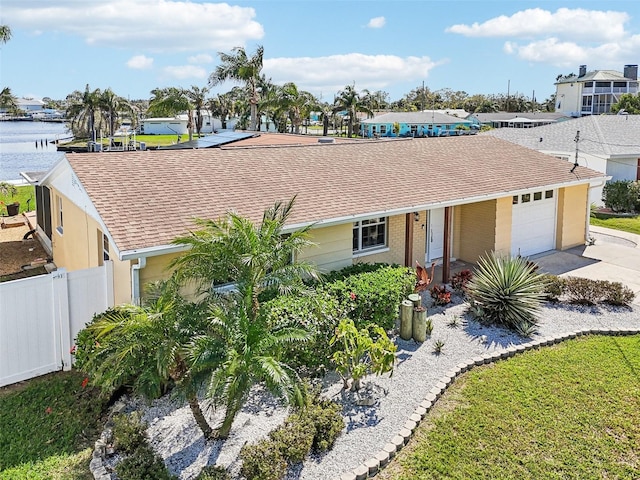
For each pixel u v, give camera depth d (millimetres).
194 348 6148
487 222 15641
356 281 10469
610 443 7066
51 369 9086
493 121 90500
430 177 14797
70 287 9125
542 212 17516
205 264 7051
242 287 6988
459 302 12742
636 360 9602
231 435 7184
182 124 86188
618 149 27828
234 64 42969
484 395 8367
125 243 8578
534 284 11555
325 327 8953
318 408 7383
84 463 6703
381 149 16953
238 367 6117
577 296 12695
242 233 7094
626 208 25766
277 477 6184
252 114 44438
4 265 15578
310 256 11594
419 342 10414
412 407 8000
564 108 96188
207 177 11938
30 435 7305
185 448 6914
